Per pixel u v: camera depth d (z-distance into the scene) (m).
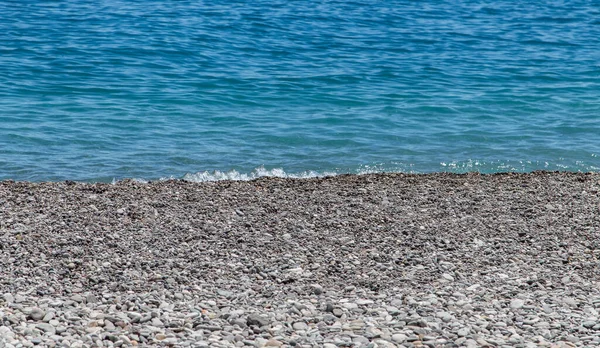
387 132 36.28
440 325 14.88
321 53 58.22
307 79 48.66
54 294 16.14
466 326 14.84
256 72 50.47
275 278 17.42
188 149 32.66
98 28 63.78
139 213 21.39
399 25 72.44
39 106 39.44
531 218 21.86
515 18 79.75
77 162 30.41
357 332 14.55
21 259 17.72
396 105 41.94
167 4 78.19
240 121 37.69
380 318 15.24
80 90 43.62
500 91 46.53
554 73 53.25
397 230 20.67
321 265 18.23
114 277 17.11
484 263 18.50
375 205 22.88
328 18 74.19
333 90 45.66
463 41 65.75
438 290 16.78
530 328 14.78
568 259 18.80
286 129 36.31
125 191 23.88
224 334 14.41
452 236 20.30
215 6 78.25
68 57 52.66
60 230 19.70
